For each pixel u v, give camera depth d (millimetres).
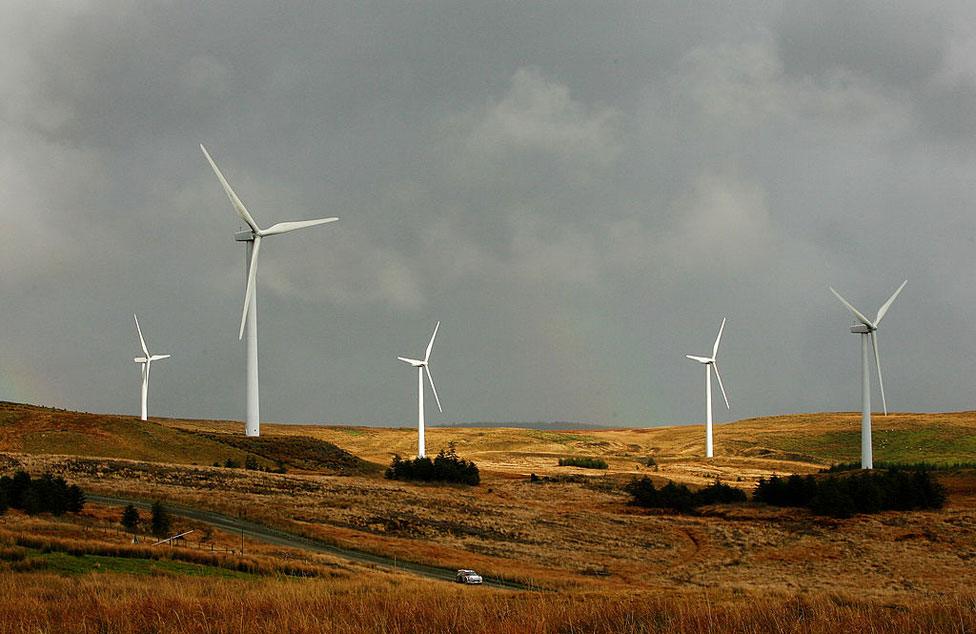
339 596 37031
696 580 82188
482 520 112062
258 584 46125
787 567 92000
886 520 111500
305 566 59125
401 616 29688
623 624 29188
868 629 27359
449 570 80062
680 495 136875
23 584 38562
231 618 29188
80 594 35719
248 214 143750
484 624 28391
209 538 80562
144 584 41031
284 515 101562
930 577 85062
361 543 89000
